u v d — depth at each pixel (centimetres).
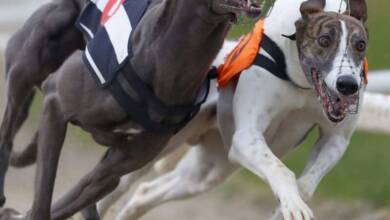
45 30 1078
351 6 964
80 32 1089
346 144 1044
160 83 938
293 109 1016
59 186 1455
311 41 937
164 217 1538
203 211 1554
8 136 1114
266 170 961
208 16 893
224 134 1046
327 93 915
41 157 993
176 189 1219
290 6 991
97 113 965
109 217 1327
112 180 1014
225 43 1084
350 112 916
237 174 1659
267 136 1038
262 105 1001
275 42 995
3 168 1112
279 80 994
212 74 1023
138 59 944
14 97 1099
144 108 953
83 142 1694
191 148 1236
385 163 1566
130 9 982
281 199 933
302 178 1014
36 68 1082
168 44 922
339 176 1562
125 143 993
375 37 2034
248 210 1542
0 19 2439
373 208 1463
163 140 991
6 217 1062
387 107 1366
